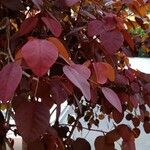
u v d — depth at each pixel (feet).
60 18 2.60
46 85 1.96
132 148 2.60
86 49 2.74
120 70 3.05
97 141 2.63
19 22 2.57
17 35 2.16
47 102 1.93
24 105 1.80
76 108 3.53
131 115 3.26
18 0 2.30
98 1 3.04
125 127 2.65
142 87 3.08
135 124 3.23
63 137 2.94
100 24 2.42
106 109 2.76
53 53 1.57
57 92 1.98
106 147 2.61
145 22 3.64
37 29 2.31
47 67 1.53
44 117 1.79
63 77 2.00
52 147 2.19
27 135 1.72
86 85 1.73
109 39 2.32
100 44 2.55
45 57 1.54
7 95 1.52
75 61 2.69
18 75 1.56
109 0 3.10
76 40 2.80
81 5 2.85
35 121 1.77
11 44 2.15
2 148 2.29
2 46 2.28
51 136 2.18
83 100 3.29
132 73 3.09
